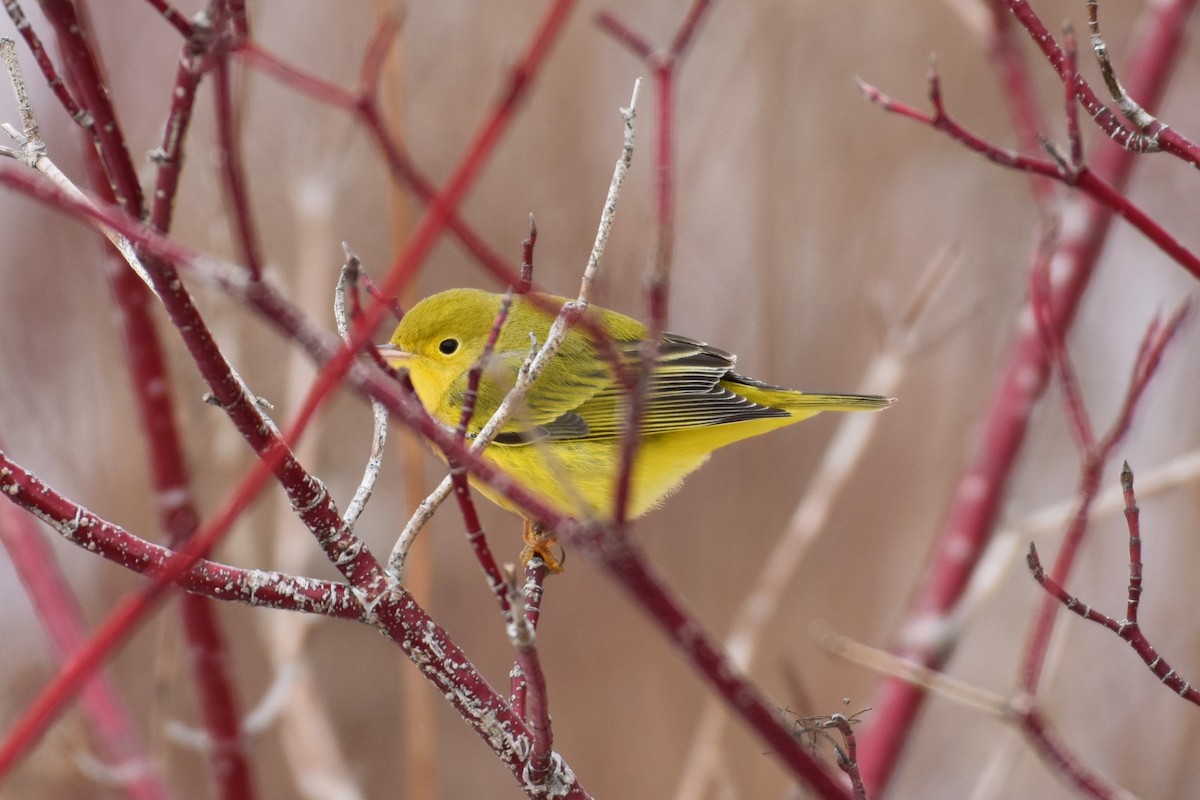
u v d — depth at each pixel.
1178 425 13.36
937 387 14.84
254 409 4.33
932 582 8.75
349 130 10.65
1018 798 12.10
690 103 14.82
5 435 12.75
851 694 12.95
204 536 3.35
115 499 12.59
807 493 13.86
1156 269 14.48
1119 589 12.77
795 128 14.66
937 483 14.26
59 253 13.42
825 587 13.66
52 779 9.48
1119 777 11.98
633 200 14.24
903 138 14.84
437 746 14.12
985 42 7.91
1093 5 4.95
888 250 14.70
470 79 14.60
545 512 3.34
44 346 13.12
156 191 3.74
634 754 13.09
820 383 14.20
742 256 14.76
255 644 12.98
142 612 3.33
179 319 4.01
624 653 13.60
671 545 13.96
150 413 7.26
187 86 3.51
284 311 3.18
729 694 3.43
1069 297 8.55
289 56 13.91
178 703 12.56
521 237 14.10
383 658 14.10
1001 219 15.04
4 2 3.71
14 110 12.75
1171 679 4.82
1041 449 13.55
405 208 9.16
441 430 3.41
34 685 12.12
